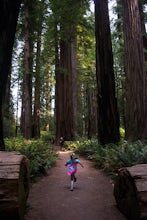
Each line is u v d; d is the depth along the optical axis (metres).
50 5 20.33
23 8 20.56
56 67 27.45
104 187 7.78
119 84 28.45
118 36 24.09
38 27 23.06
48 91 42.25
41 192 7.18
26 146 12.14
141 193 4.32
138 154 8.86
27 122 20.69
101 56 14.81
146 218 4.24
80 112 38.72
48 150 14.71
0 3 8.80
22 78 30.94
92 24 26.73
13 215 4.16
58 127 27.58
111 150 11.40
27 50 21.05
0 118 9.12
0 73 9.07
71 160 7.71
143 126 12.87
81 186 7.96
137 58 13.37
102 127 14.64
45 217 5.25
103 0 15.07
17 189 4.14
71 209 5.77
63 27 22.56
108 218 5.22
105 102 14.61
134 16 13.65
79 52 34.19
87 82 35.53
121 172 5.43
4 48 9.12
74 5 18.09
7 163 4.46
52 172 10.52
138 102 13.07
